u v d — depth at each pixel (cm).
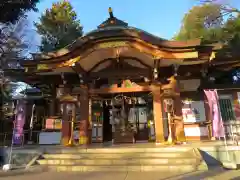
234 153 884
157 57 1051
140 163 825
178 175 686
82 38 1084
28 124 1666
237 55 1257
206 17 1764
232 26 1666
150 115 1405
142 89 1191
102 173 757
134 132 1365
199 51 1105
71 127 1214
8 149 1039
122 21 1327
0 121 1992
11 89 2333
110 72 1238
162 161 817
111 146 1046
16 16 1460
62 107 1284
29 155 991
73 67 1116
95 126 1424
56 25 2839
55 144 1368
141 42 1059
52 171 821
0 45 2072
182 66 1247
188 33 1803
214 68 1356
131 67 1238
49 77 1372
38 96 1778
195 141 1160
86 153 945
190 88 1359
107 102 1478
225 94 1418
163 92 1141
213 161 880
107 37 1061
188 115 1354
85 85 1241
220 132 922
